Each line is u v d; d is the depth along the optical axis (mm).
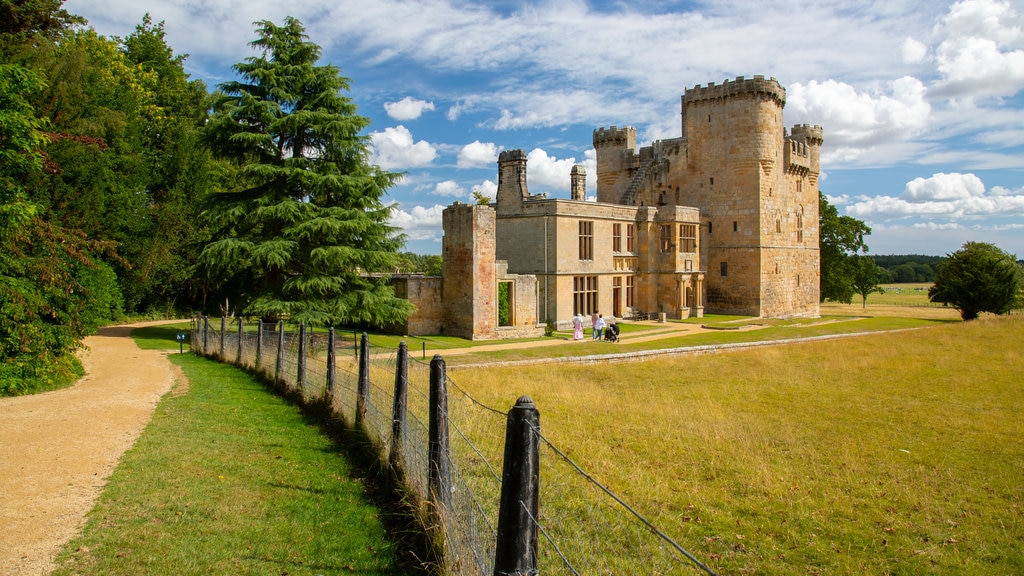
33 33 33250
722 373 27203
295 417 13617
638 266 52562
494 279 39281
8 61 28766
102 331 35469
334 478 9680
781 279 58625
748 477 11836
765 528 9523
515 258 46812
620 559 7934
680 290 52125
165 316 47250
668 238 52500
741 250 56469
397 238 35250
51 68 31797
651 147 61656
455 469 7559
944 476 12422
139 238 41688
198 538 7395
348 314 33219
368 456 10250
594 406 18266
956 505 10766
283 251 30297
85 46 44281
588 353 31531
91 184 32281
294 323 30438
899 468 12914
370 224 32781
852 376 26266
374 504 8664
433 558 6832
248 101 32031
